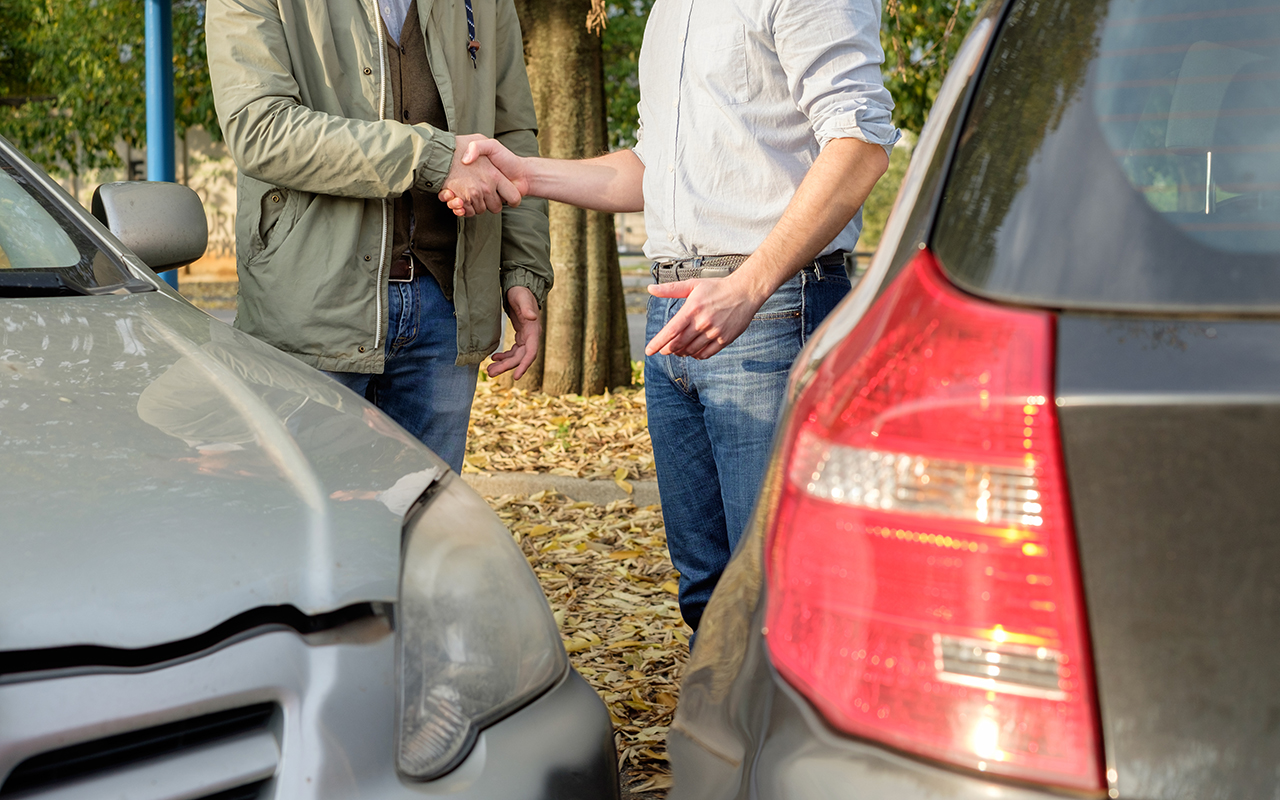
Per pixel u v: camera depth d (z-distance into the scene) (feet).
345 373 9.23
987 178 3.57
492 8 9.98
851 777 3.15
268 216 8.98
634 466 19.22
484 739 4.39
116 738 3.67
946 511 3.11
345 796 3.92
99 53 37.24
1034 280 3.23
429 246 9.48
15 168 7.36
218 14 8.58
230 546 4.13
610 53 33.12
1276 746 2.77
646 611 12.80
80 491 4.19
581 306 26.21
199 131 67.31
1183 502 2.87
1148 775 2.84
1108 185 3.33
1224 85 3.51
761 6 7.42
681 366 8.17
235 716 3.90
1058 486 2.98
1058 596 2.95
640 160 9.48
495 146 9.01
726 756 3.64
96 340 5.70
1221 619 2.83
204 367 5.60
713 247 7.84
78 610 3.69
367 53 9.01
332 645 4.11
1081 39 3.75
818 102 7.29
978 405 3.12
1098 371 3.00
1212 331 2.98
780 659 3.47
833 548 3.34
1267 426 2.83
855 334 3.60
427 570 4.59
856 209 7.31
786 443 3.71
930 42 24.44
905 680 3.13
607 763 4.77
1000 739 2.98
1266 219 3.18
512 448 20.83
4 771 3.45
